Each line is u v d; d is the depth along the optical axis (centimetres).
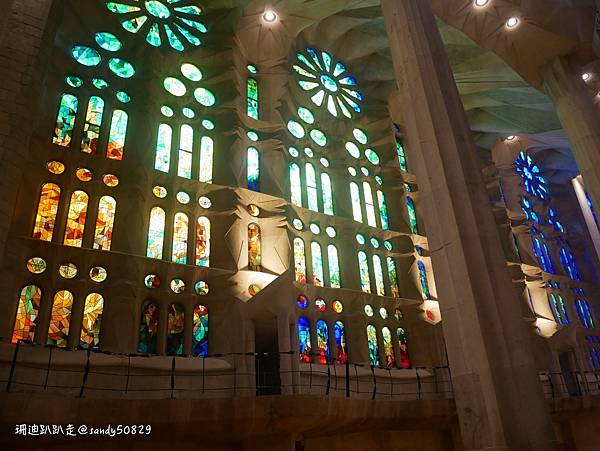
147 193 1861
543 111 3086
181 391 1571
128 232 1750
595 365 3036
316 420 1418
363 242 2491
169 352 1692
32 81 1505
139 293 1683
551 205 3822
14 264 1497
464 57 2702
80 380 1427
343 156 2628
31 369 1371
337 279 2308
